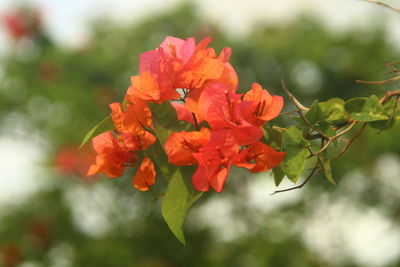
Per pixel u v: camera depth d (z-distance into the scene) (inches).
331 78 549.6
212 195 488.1
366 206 479.5
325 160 84.4
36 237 504.4
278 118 86.4
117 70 568.7
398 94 86.9
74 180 508.1
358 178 470.9
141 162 81.7
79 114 527.2
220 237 498.3
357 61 529.7
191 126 77.3
